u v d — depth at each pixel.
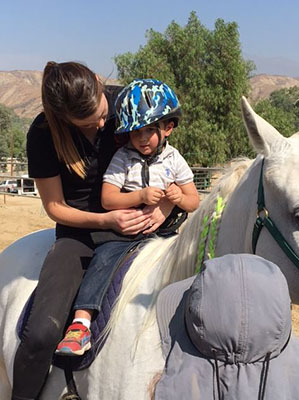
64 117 1.44
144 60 15.85
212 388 0.99
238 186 1.41
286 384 0.98
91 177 1.61
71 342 1.39
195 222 1.46
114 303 1.45
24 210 9.90
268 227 1.25
